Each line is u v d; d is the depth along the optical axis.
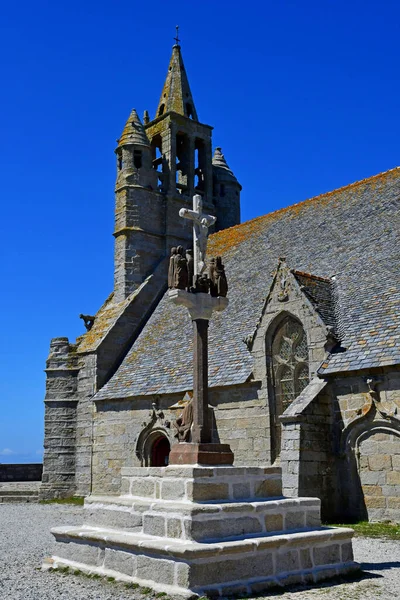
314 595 8.78
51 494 29.08
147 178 33.78
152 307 31.72
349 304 20.33
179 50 38.25
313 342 19.44
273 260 26.67
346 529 10.48
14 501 28.95
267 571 9.23
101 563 10.15
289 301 20.62
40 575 10.50
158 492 10.24
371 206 24.86
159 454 25.42
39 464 39.38
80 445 29.12
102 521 10.91
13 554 13.11
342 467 17.89
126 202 32.91
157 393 24.64
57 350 31.03
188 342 26.53
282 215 29.59
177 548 8.63
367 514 17.16
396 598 8.55
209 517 9.28
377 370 17.23
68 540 10.99
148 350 28.67
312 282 21.19
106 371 29.39
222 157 40.38
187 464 10.27
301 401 18.11
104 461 27.45
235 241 30.73
